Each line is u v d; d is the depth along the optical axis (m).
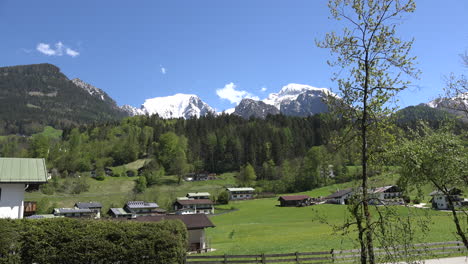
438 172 19.44
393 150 15.34
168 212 116.56
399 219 13.52
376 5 15.02
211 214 106.06
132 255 21.44
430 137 19.58
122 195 137.12
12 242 18.95
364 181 14.34
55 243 20.02
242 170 176.62
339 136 15.98
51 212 101.88
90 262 20.56
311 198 115.44
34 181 27.16
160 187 160.12
